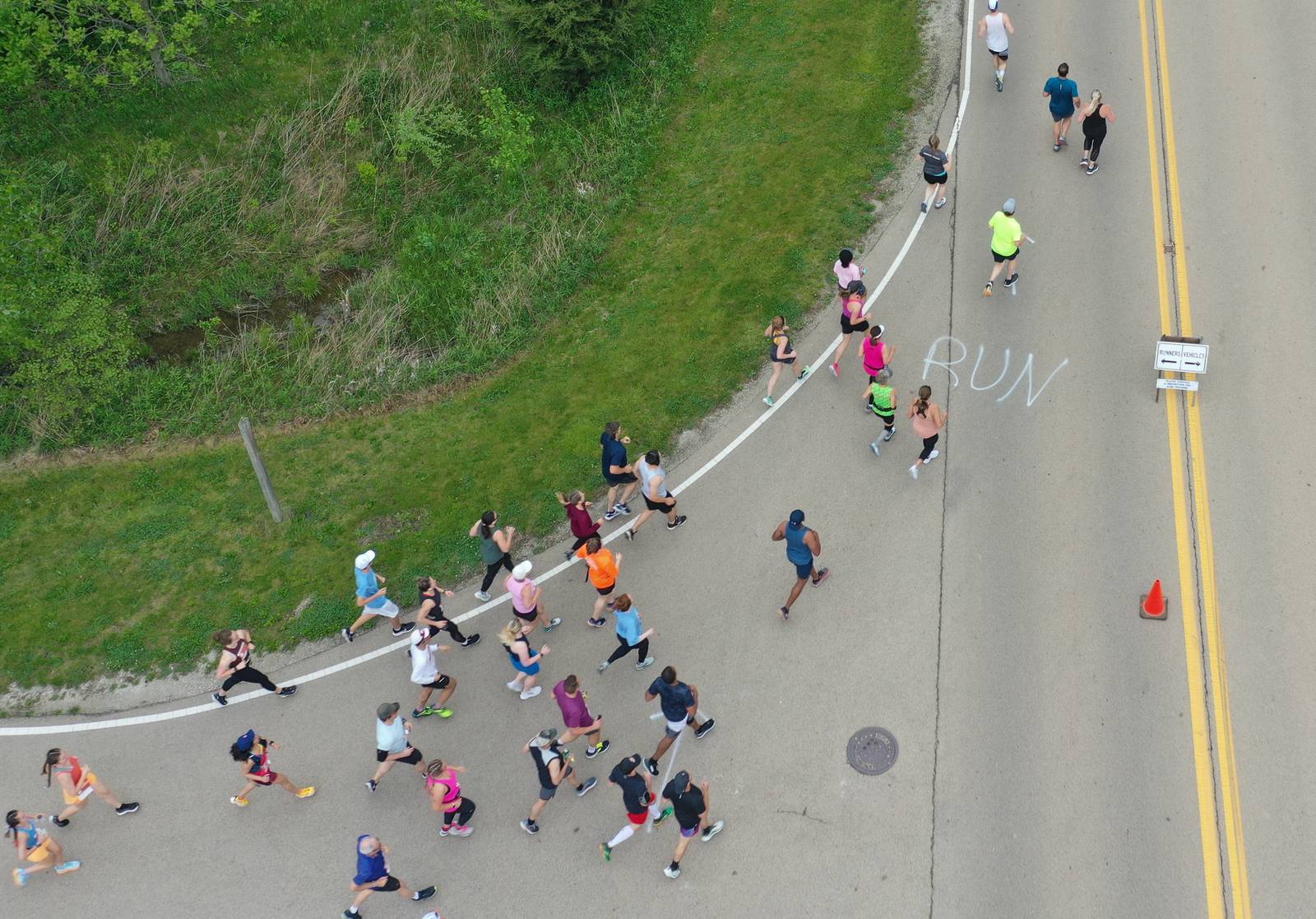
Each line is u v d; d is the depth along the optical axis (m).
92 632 15.48
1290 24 19.69
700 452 16.23
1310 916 10.80
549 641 14.52
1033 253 17.36
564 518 15.84
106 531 16.69
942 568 14.15
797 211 19.00
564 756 12.15
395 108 21.70
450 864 12.59
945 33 21.11
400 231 20.55
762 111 20.70
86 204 20.44
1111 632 13.14
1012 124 19.31
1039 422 15.34
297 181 21.02
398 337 18.94
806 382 16.72
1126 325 16.12
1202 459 14.45
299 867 12.77
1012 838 11.77
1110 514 14.19
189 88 21.91
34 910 12.75
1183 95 18.97
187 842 13.16
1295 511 13.73
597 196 20.16
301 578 15.73
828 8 22.14
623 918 11.87
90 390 18.42
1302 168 17.45
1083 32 20.47
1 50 20.55
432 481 16.67
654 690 12.29
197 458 17.52
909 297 17.31
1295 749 11.88
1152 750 12.13
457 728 13.83
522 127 20.70
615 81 21.61
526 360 18.12
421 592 13.84
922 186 18.84
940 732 12.70
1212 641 12.84
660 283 18.62
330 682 14.57
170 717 14.48
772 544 14.93
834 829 12.16
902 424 15.82
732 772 12.80
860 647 13.62
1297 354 15.25
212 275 20.17
